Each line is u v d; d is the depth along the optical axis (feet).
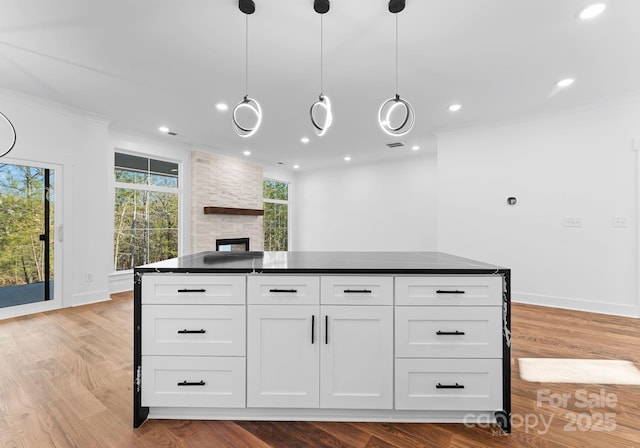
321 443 4.63
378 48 7.65
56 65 8.48
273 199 23.75
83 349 7.96
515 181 12.70
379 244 21.66
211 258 6.56
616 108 10.75
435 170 19.43
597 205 11.14
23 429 4.86
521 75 9.07
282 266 5.37
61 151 11.60
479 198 13.51
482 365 5.01
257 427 5.02
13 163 10.59
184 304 5.16
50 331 9.23
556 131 11.85
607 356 7.52
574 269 11.57
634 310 10.52
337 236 23.48
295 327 5.15
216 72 8.87
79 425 4.98
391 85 9.71
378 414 5.20
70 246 11.89
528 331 9.24
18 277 10.82
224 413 5.27
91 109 11.81
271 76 9.11
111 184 13.69
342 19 6.52
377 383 5.10
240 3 5.97
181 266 5.34
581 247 11.43
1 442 4.56
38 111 10.98
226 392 5.17
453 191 14.14
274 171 23.32
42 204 11.32
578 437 4.71
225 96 10.53
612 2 6.02
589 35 7.11
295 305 5.14
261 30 6.90
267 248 23.26
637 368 6.92
